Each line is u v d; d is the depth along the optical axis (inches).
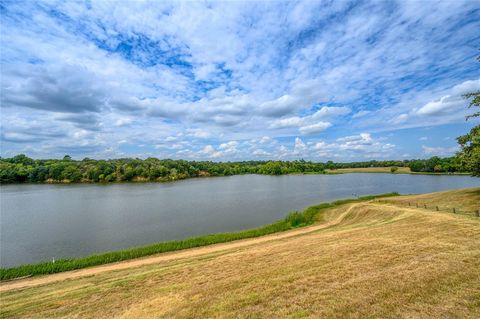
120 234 1111.0
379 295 280.1
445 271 324.2
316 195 2247.8
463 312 240.5
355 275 338.6
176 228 1202.6
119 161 5032.0
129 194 2470.5
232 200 2012.8
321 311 259.6
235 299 310.2
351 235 629.6
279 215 1460.4
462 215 759.7
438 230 550.9
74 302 391.9
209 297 329.4
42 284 564.7
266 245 714.8
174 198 2155.5
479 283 289.7
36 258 845.2
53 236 1085.8
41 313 362.3
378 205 1257.4
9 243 995.9
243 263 482.3
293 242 672.4
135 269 605.3
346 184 3228.3
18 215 1497.3
